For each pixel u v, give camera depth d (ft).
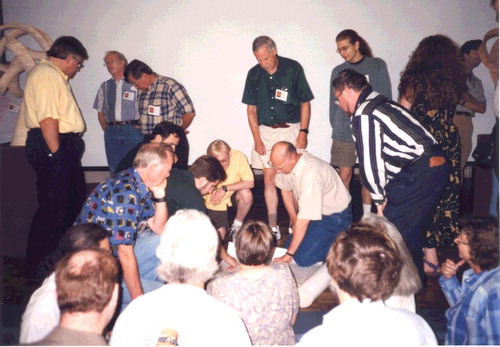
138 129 16.42
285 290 6.30
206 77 18.81
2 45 15.30
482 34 18.54
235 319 5.10
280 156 10.20
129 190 7.57
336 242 4.87
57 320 5.41
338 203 11.17
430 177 9.14
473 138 18.85
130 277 7.64
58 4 18.26
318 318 9.26
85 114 19.01
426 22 18.45
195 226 5.46
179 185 9.09
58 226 11.77
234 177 13.17
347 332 4.36
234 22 18.43
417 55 10.93
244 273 6.35
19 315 9.37
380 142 9.02
